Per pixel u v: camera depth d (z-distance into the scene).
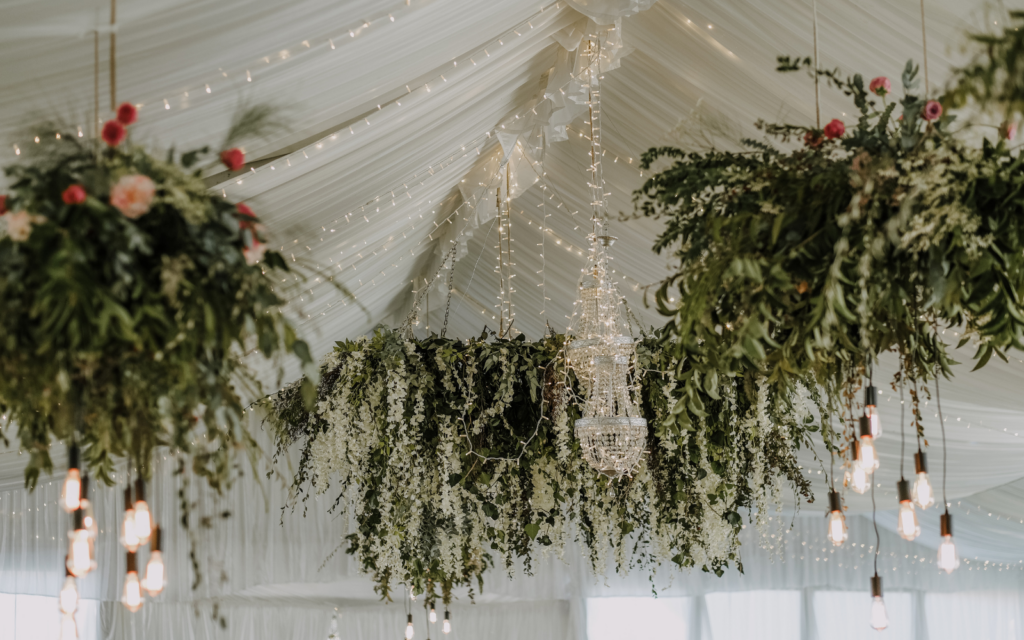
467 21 3.46
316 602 8.51
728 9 3.84
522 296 7.29
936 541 9.55
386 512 4.87
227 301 2.06
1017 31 1.95
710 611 9.39
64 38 2.17
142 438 2.15
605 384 4.46
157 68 2.47
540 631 8.94
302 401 4.90
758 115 4.23
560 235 6.30
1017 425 5.79
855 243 2.41
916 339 2.85
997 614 9.87
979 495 8.66
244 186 3.34
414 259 6.73
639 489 5.03
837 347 2.84
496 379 4.80
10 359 1.91
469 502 5.07
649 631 9.23
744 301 2.49
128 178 1.93
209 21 2.39
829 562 9.59
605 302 4.73
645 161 2.80
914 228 2.26
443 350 4.78
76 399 2.03
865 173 2.31
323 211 4.18
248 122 2.43
